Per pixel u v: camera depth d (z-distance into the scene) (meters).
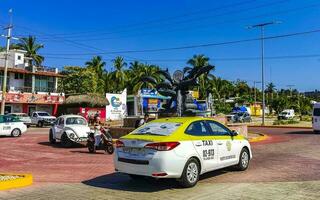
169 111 24.28
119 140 9.52
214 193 8.55
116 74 73.69
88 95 58.06
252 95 119.81
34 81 60.03
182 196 8.34
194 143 9.41
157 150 8.72
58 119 21.72
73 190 9.19
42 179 10.77
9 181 9.60
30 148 19.55
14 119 28.27
